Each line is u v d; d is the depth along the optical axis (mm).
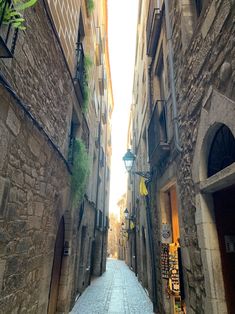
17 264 2588
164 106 4797
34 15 2945
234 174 2086
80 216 6738
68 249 5457
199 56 2812
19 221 2615
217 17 2332
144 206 8617
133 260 15453
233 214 2664
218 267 2459
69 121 5051
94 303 6887
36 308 3244
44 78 3387
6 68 2225
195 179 2900
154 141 5234
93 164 9875
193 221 3020
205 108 2615
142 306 6680
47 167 3604
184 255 3395
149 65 7035
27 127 2744
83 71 6102
